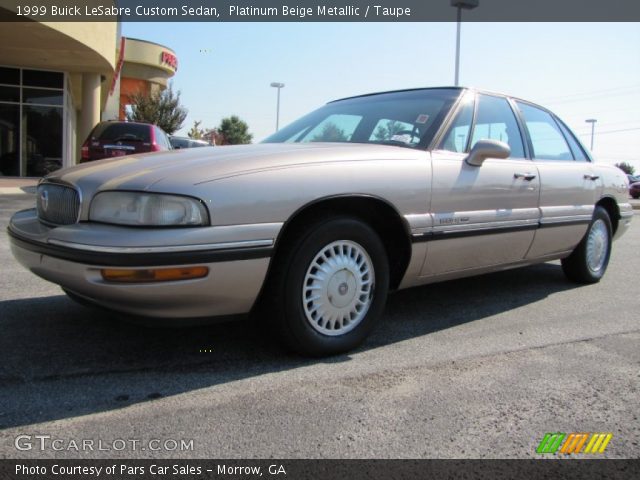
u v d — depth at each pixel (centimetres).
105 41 1568
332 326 310
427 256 342
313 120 430
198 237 253
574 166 474
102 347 314
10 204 995
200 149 329
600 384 286
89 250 250
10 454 207
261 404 251
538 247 436
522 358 320
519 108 451
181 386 268
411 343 341
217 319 277
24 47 1441
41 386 262
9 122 1736
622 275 580
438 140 359
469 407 256
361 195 302
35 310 378
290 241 287
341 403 255
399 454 216
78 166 315
